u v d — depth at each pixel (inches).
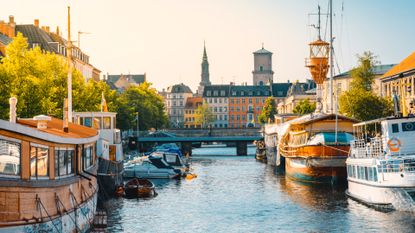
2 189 941.2
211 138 5753.0
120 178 2447.1
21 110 2527.1
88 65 6146.7
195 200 2228.1
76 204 1295.5
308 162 2573.8
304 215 1813.5
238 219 1796.3
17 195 971.3
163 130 6250.0
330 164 2522.1
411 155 1813.5
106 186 2042.3
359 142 2094.0
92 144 1610.5
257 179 3043.8
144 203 2144.4
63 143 1183.6
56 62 2960.1
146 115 5876.0
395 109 1940.2
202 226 1691.7
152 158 3228.3
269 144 4229.8
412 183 1699.1
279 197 2250.2
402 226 1573.6
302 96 6973.4
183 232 1608.0
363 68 4033.0
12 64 2605.8
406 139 1854.1
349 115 3444.9
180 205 2095.2
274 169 3742.6
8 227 942.4
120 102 4845.0
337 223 1652.3
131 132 5807.1
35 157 1056.2
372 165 1836.9
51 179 1143.6
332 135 2591.0
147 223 1733.5
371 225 1604.3
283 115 4242.1
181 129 6269.7
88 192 1473.9
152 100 6476.4
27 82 2566.4
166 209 2001.7
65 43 5413.4
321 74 3223.4
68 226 1211.2
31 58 2667.3
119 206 2068.2
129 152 5142.7
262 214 1871.3
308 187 2536.9
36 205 1029.8
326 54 3206.2
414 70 3774.6
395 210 1748.3
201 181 2994.6
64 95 2891.2
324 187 2501.2
